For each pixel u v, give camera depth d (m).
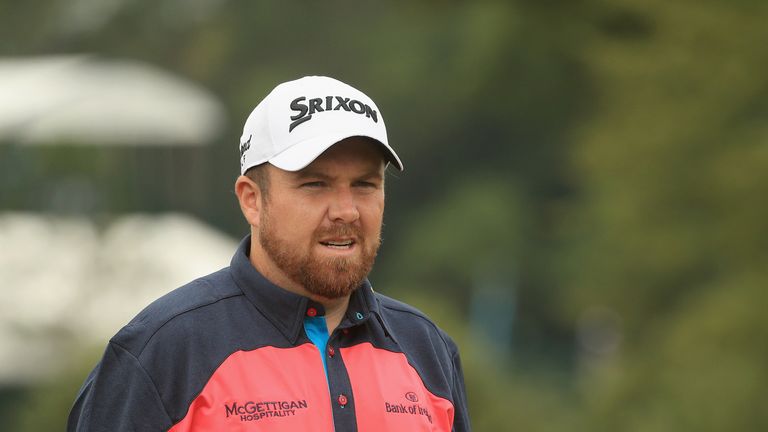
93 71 89.19
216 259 80.44
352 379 12.30
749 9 75.50
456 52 161.62
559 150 162.62
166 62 174.00
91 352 52.75
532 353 159.88
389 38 167.88
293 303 12.22
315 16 170.75
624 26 83.38
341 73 170.25
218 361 11.95
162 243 80.25
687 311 76.62
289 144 12.13
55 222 80.50
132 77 88.12
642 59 78.81
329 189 12.17
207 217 122.38
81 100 83.62
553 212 157.25
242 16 170.62
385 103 167.12
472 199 160.25
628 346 91.56
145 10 175.88
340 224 12.12
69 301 75.81
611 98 89.56
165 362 11.95
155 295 76.75
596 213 95.19
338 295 12.25
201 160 87.69
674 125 80.12
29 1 176.75
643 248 84.19
